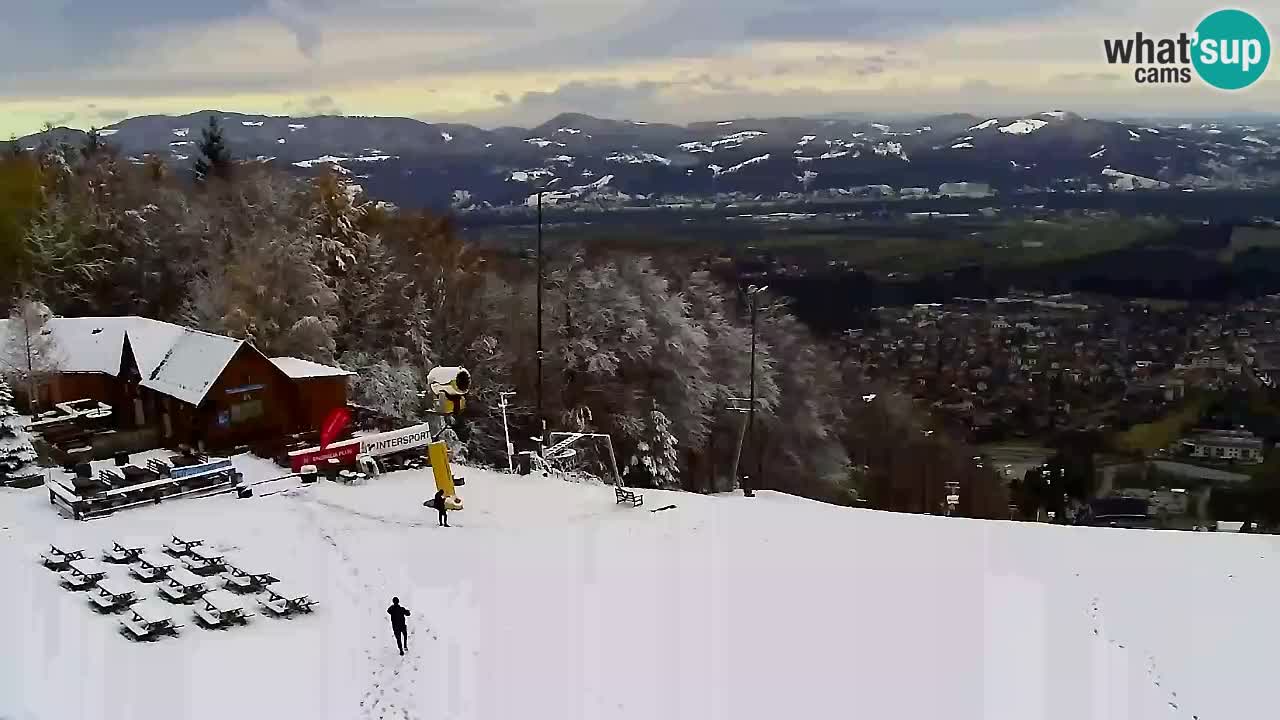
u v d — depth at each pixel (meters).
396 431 37.59
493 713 19.73
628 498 35.25
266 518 30.45
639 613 25.47
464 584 26.34
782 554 31.02
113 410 43.53
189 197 69.00
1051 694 22.94
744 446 66.75
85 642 20.91
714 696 21.62
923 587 28.75
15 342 41.59
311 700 19.30
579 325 63.34
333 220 61.06
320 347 52.91
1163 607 27.97
